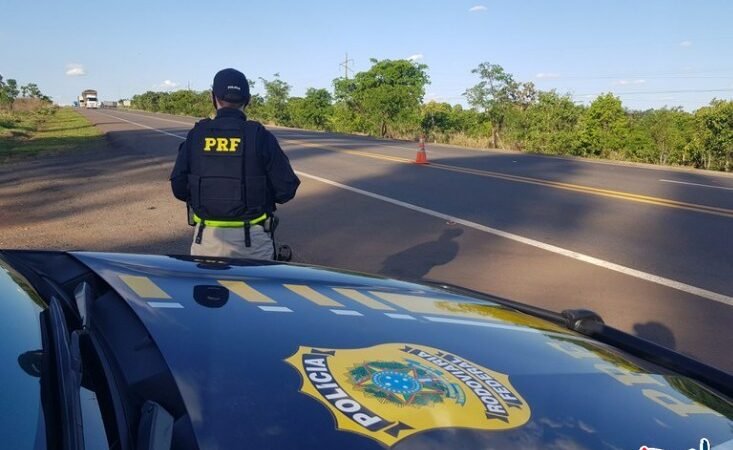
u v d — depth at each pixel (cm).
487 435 123
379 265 689
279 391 128
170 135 3089
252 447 112
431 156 2317
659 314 545
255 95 7662
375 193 1230
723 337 493
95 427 114
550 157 2547
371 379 136
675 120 3334
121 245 739
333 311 174
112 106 17812
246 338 148
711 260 734
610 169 1966
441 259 722
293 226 890
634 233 883
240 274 208
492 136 4006
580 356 175
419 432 121
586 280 646
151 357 138
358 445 115
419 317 182
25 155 1977
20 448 99
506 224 937
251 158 333
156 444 108
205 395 124
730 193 1377
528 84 4178
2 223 855
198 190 335
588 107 3628
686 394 165
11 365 119
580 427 131
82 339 140
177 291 178
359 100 5056
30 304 152
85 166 1652
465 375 145
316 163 1861
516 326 194
